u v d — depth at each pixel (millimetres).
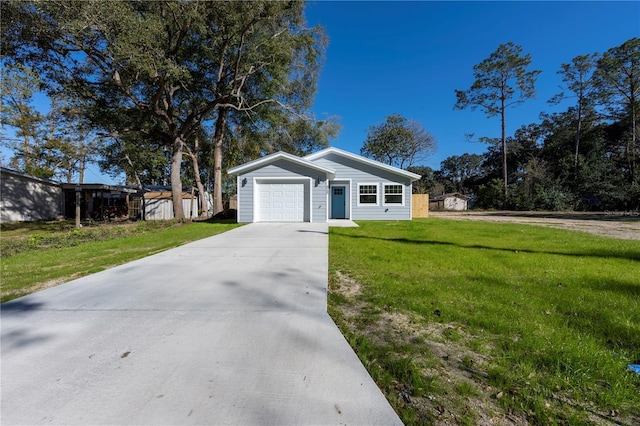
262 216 13258
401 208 15852
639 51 26406
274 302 3377
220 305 3291
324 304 3312
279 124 19484
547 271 4660
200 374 2018
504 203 33969
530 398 1796
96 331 2680
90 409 1700
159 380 1955
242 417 1631
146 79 13625
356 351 2342
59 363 2166
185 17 12375
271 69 16906
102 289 3883
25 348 2387
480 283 4027
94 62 13148
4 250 7176
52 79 13914
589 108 32375
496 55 32844
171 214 20062
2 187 16688
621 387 1875
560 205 29453
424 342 2488
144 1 12008
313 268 4914
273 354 2271
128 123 17000
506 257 5746
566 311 3072
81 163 20859
